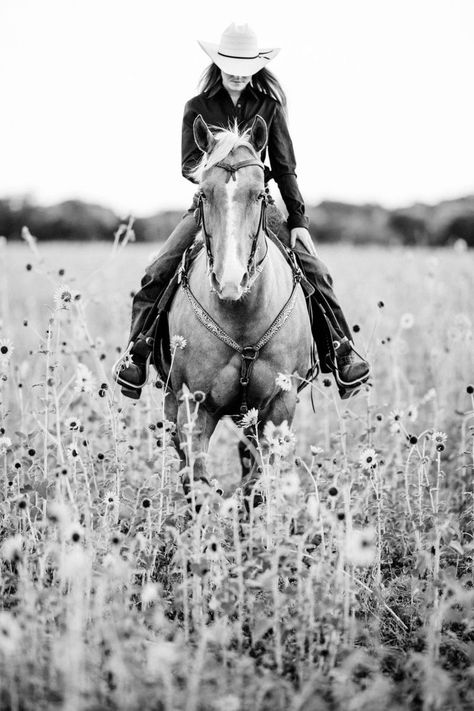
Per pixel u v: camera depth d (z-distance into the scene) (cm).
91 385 719
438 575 616
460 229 4597
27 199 5341
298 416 1216
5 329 1430
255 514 607
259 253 663
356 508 634
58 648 464
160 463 745
